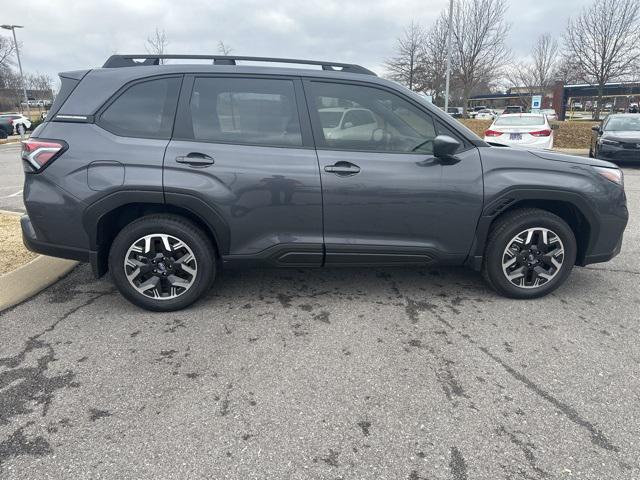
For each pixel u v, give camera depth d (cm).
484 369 296
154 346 320
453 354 313
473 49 3036
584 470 217
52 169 341
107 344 322
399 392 272
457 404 262
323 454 226
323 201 354
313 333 339
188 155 343
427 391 273
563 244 383
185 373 289
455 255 378
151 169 340
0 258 469
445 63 3400
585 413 255
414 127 365
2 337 330
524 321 359
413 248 370
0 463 218
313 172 351
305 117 358
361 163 354
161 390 272
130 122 350
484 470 217
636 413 255
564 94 4191
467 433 240
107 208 342
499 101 7612
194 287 366
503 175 365
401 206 360
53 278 427
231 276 446
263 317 363
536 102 3338
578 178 373
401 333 340
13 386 275
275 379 284
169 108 352
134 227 352
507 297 398
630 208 759
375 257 371
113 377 284
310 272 457
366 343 326
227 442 233
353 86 363
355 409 257
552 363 303
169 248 359
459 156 364
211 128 353
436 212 364
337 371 293
